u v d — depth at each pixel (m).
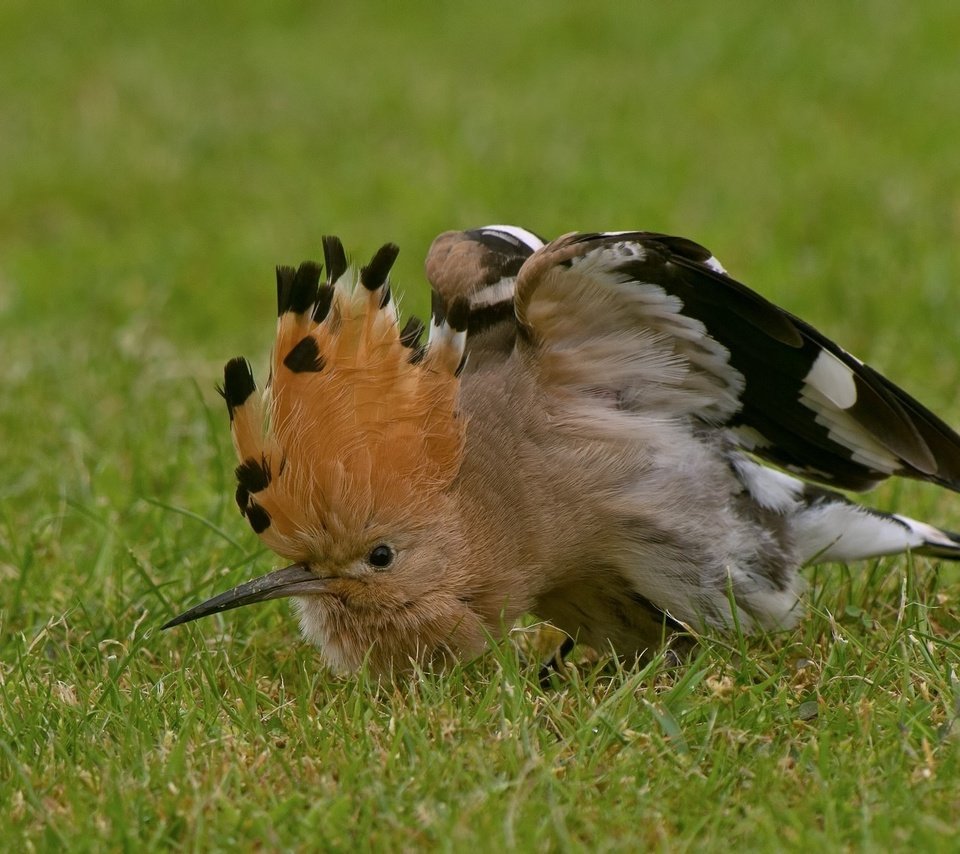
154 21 32.72
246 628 10.58
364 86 27.28
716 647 9.53
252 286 18.78
